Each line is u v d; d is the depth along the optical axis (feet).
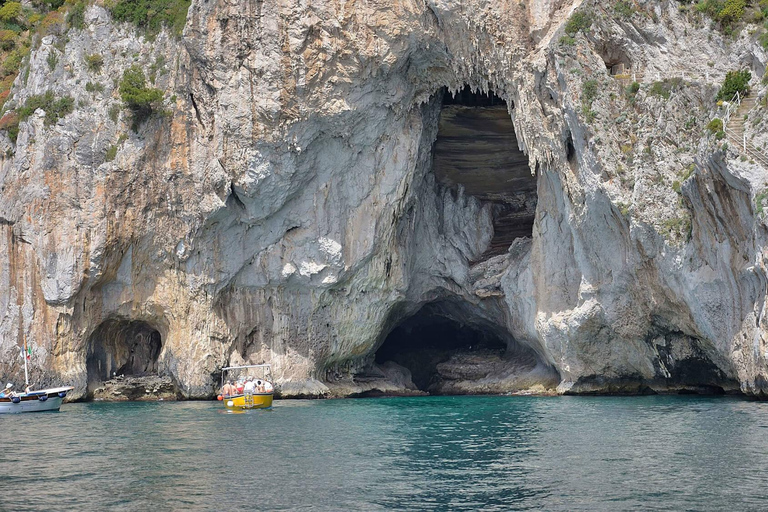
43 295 164.96
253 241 169.78
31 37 199.00
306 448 97.86
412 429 112.88
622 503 69.36
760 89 126.52
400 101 164.35
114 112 167.53
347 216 169.89
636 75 144.56
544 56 148.25
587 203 144.56
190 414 136.56
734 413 115.55
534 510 68.33
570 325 155.43
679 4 142.72
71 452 97.76
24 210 166.40
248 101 159.53
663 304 140.87
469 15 150.41
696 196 127.54
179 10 170.09
